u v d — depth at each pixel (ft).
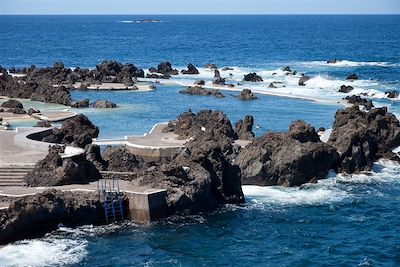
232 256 172.45
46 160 204.95
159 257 169.99
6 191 191.62
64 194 189.88
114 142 284.41
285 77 592.60
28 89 455.63
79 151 217.36
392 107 413.80
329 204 217.77
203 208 204.23
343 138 253.24
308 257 172.76
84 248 173.68
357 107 277.64
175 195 196.85
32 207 178.50
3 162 215.51
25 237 179.22
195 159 208.74
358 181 245.04
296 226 196.13
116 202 192.03
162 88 517.14
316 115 384.68
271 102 441.68
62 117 359.05
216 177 212.23
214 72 617.21
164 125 312.09
